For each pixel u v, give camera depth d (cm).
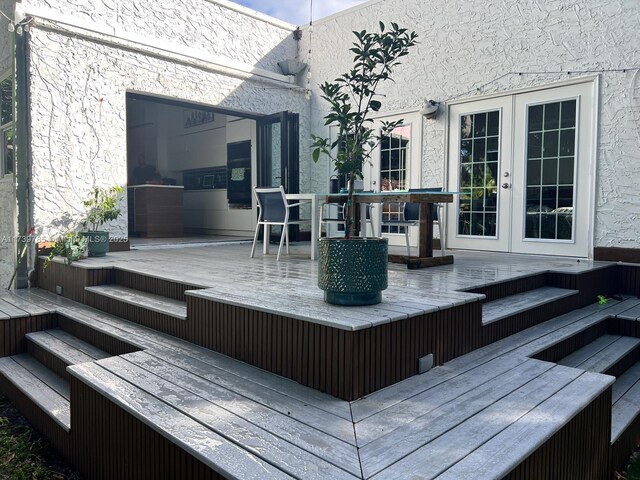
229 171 909
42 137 522
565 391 214
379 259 246
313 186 804
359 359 204
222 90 689
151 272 404
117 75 579
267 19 751
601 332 376
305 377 221
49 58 523
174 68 634
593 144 502
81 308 415
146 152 1112
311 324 217
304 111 791
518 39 555
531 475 166
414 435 172
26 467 254
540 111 546
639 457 264
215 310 272
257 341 245
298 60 794
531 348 283
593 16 498
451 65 616
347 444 165
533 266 443
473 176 607
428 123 644
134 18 596
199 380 228
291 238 763
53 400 292
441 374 236
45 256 518
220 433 174
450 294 282
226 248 671
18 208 519
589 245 509
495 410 193
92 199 558
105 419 218
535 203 555
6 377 339
